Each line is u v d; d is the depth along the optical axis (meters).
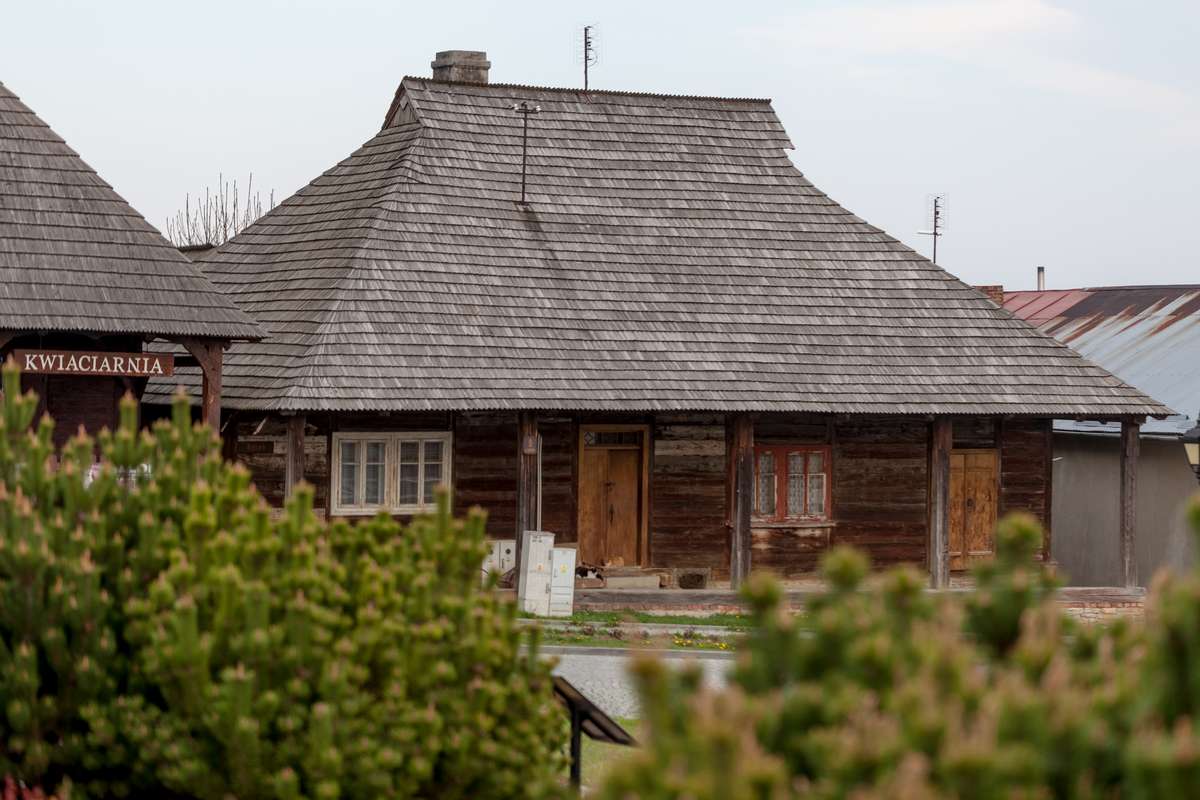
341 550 19.80
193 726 18.16
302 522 19.16
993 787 10.59
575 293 52.78
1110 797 11.21
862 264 57.34
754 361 52.53
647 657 12.20
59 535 19.34
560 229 54.72
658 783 11.16
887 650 12.30
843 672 12.50
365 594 18.62
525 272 52.75
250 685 17.53
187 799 19.44
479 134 56.44
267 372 48.09
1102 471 64.75
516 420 51.88
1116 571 63.88
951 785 10.63
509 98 57.91
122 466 20.70
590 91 59.34
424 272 51.12
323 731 17.41
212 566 18.84
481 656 18.67
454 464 51.12
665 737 11.78
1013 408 53.62
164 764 18.44
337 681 17.67
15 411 20.53
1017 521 14.01
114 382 44.91
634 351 51.50
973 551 57.34
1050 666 12.30
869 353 54.16
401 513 50.34
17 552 18.86
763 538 54.31
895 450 55.88
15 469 20.28
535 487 49.34
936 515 53.78
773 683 12.74
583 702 21.69
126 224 43.97
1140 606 54.56
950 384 53.84
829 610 13.01
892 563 55.72
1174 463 61.72
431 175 54.28
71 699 19.09
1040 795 10.73
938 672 12.03
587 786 25.52
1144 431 61.88
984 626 13.50
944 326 55.97
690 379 51.16
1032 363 55.44
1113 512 64.19
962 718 11.61
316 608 18.03
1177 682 11.49
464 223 53.38
